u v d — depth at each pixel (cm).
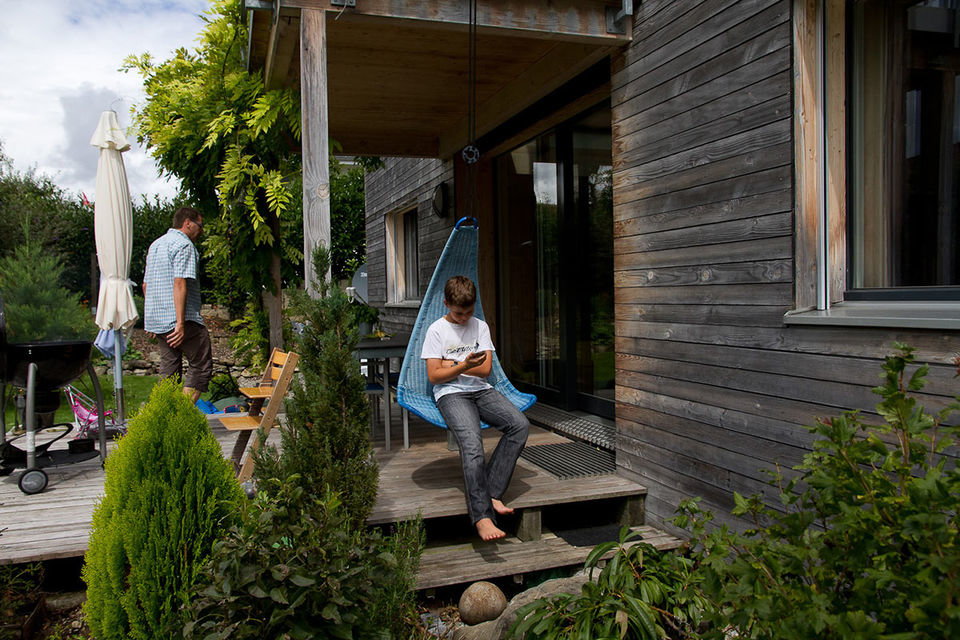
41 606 277
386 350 420
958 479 124
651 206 329
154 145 527
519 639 218
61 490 368
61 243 1400
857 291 245
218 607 188
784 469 252
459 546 315
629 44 345
